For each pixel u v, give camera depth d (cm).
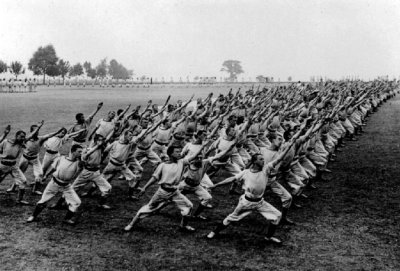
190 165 941
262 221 988
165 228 930
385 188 1262
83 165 999
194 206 1095
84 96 5653
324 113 1523
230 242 855
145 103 4250
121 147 1101
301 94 2456
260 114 1612
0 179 1073
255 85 9519
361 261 768
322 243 852
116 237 868
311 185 1259
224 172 1474
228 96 2259
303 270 729
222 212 1051
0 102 4409
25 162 1176
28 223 938
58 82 12200
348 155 1753
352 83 4269
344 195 1198
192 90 7781
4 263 734
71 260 752
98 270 714
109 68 15362
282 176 1073
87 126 1411
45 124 2578
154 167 1509
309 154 1303
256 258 778
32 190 1207
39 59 11375
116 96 5656
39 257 762
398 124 2678
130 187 1136
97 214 1016
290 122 1711
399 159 1658
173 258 770
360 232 912
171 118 1755
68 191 937
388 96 4916
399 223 966
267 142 1627
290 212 1053
